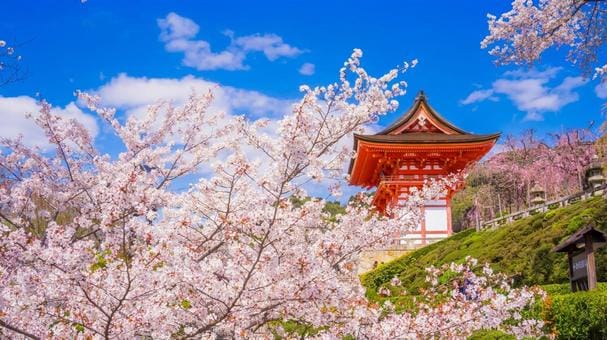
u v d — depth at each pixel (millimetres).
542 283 18375
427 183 7051
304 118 5551
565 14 13117
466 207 62406
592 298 10078
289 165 5578
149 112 7855
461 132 38469
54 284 5168
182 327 6539
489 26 13820
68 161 7191
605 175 37375
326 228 6605
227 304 5668
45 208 7293
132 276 5215
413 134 38250
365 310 6309
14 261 4824
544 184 52062
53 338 5668
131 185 4957
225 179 6258
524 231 23859
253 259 5691
